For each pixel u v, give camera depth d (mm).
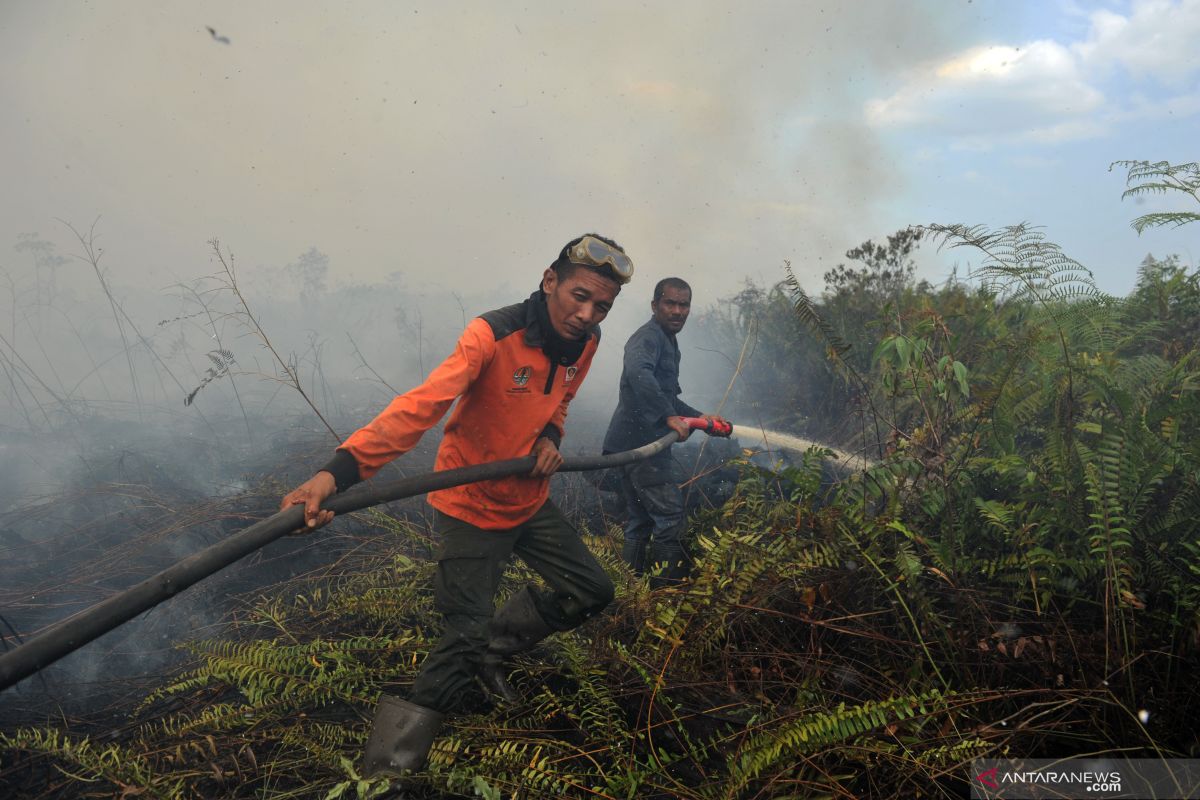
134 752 2406
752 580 2684
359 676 2666
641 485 3709
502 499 2404
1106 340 3588
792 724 2078
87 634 1478
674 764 2350
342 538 4094
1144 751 2115
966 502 2957
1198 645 2244
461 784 2139
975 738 2102
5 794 2312
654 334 3857
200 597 3613
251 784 2350
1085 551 2688
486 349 2262
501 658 2719
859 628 2688
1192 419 3010
